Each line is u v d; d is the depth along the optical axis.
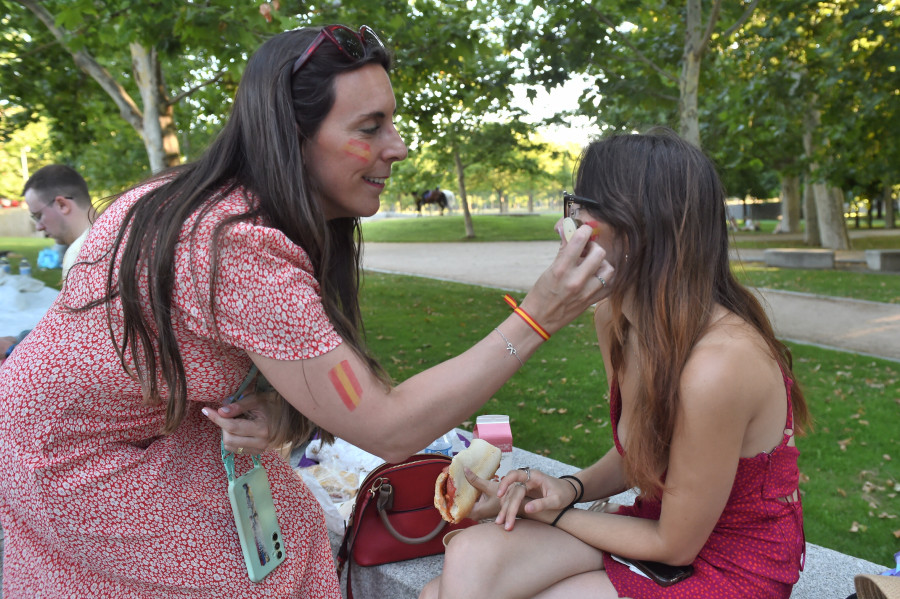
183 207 1.13
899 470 4.27
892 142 12.51
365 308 10.81
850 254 18.72
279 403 1.32
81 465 1.20
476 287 13.51
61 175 3.14
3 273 4.64
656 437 1.51
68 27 5.79
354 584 2.40
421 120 9.79
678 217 1.47
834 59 10.88
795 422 1.73
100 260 1.18
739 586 1.53
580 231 1.20
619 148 1.54
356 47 1.19
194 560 1.28
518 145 24.77
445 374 1.19
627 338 1.74
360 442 1.18
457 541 1.65
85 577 1.27
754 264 17.34
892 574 1.83
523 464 3.25
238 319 1.11
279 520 1.44
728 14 9.35
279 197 1.17
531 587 1.62
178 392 1.18
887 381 6.19
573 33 8.41
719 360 1.41
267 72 1.18
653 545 1.56
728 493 1.48
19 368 1.19
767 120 13.77
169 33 5.93
